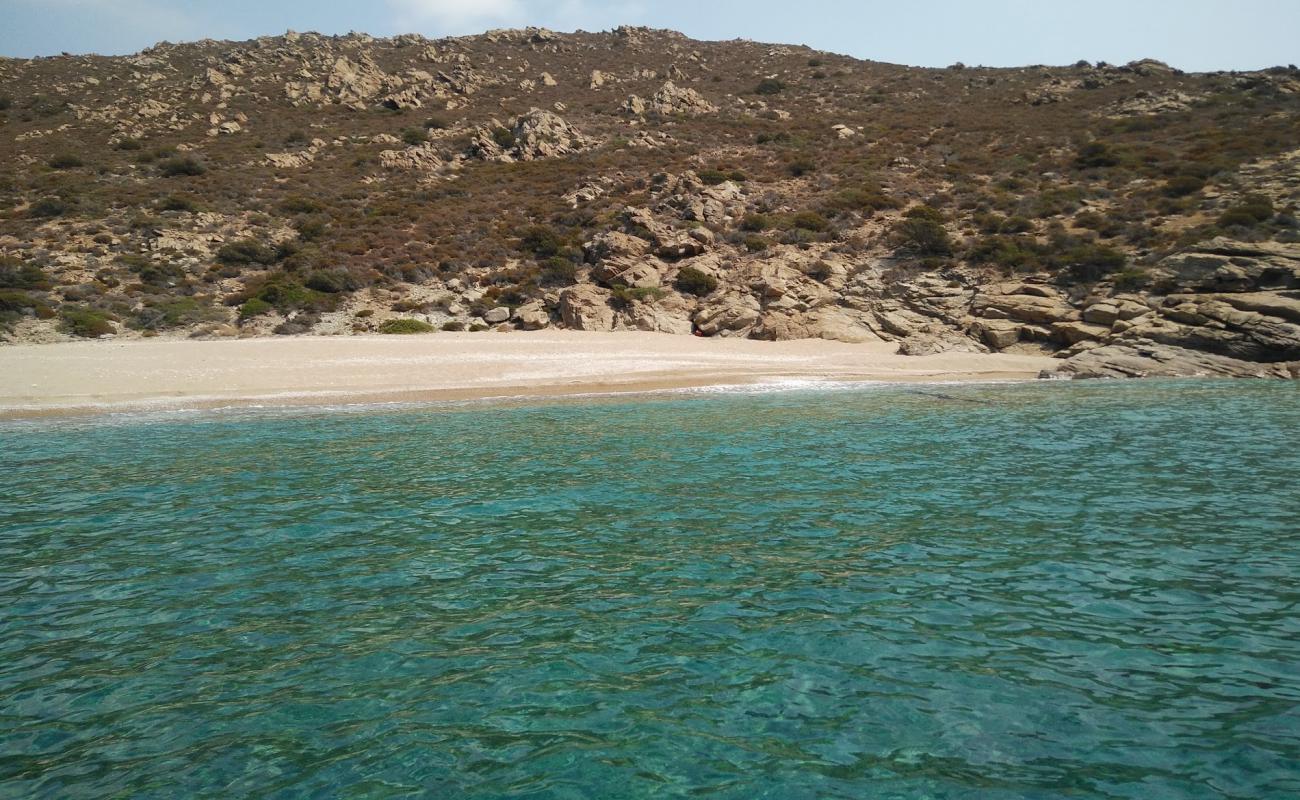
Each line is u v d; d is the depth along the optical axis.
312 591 9.35
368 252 53.53
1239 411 22.44
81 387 27.86
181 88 92.19
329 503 13.40
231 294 47.88
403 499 13.62
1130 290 38.94
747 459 16.61
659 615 8.52
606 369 33.16
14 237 52.09
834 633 7.95
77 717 6.55
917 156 66.38
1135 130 65.62
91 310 43.62
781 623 8.23
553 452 17.61
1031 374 33.16
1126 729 6.12
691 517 12.30
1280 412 22.09
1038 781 5.52
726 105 91.88
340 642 7.94
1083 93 82.19
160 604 8.98
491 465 16.31
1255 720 6.19
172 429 21.38
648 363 34.72
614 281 47.69
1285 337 31.83
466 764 5.83
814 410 23.81
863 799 5.36
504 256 53.19
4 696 6.90
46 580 9.76
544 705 6.66
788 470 15.52
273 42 119.25
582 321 43.66
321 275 48.72
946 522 11.77
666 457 16.91
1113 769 5.62
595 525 11.94
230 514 12.74
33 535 11.62
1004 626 8.03
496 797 5.43
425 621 8.45
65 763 5.89
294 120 83.56
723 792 5.46
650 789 5.51
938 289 44.22
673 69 106.81
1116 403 24.58
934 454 16.89
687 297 46.44
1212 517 11.70
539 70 110.44
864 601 8.77
